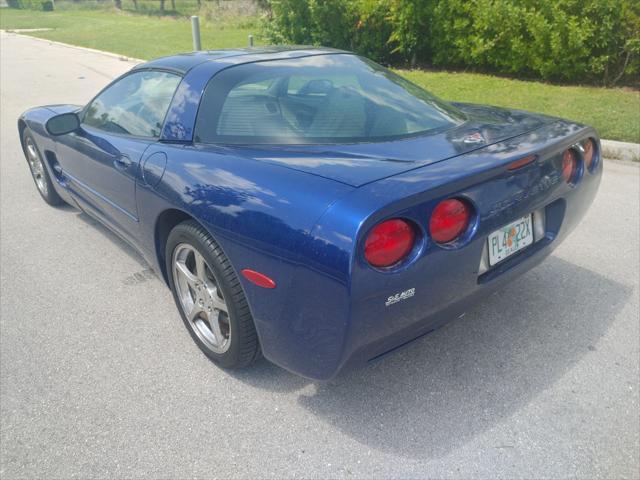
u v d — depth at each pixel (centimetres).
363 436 228
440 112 281
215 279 243
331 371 208
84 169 360
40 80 1188
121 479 209
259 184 218
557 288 337
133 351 286
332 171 210
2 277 364
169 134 279
